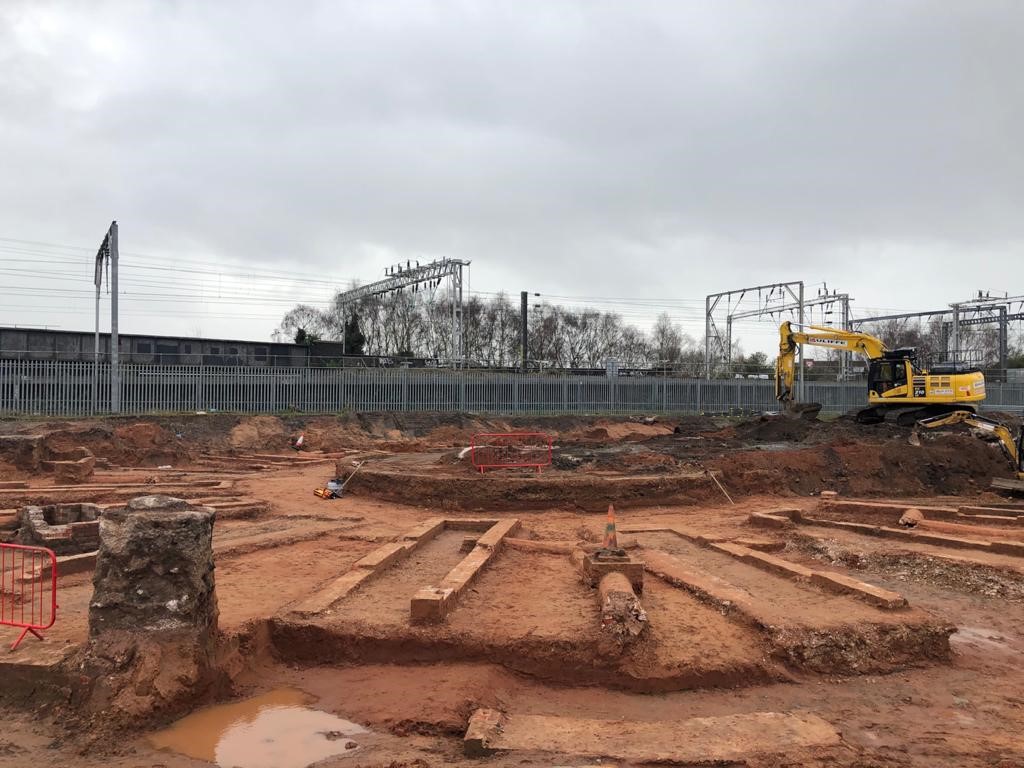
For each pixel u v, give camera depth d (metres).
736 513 16.88
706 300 53.72
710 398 46.41
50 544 12.09
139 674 6.36
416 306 67.69
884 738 6.32
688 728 6.26
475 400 39.53
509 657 7.57
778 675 7.56
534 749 5.83
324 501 17.69
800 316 46.09
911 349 28.12
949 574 11.69
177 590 6.65
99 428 24.64
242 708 6.76
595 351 73.69
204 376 32.34
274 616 8.12
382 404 36.91
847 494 19.66
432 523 14.42
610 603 7.79
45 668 6.48
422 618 8.04
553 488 17.27
